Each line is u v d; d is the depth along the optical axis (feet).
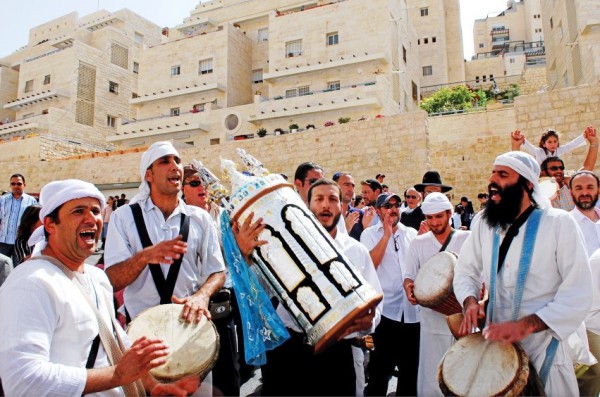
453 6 157.07
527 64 164.14
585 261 9.04
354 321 8.72
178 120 110.42
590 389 11.16
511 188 9.71
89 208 8.20
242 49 122.42
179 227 11.41
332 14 102.22
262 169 10.59
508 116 63.93
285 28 106.32
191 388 8.36
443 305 13.05
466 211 46.85
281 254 9.09
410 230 17.63
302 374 10.91
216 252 11.94
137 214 11.27
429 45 147.74
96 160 88.38
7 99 155.12
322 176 15.61
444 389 9.23
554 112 51.44
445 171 65.57
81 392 6.90
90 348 7.75
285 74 102.78
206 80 116.57
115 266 10.16
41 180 92.58
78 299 7.73
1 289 7.36
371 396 15.57
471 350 9.53
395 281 16.29
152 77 122.62
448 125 66.54
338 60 98.02
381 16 98.02
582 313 8.77
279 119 98.78
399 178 60.64
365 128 63.72
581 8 75.05
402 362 15.71
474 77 167.63
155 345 7.38
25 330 6.85
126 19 167.43
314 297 8.73
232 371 12.51
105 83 140.77
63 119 125.80
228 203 10.03
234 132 103.55
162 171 11.32
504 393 8.40
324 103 93.50
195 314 9.84
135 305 10.86
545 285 9.24
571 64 78.23
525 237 9.45
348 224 20.17
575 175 15.69
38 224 17.72
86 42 149.79
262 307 10.11
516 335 8.62
